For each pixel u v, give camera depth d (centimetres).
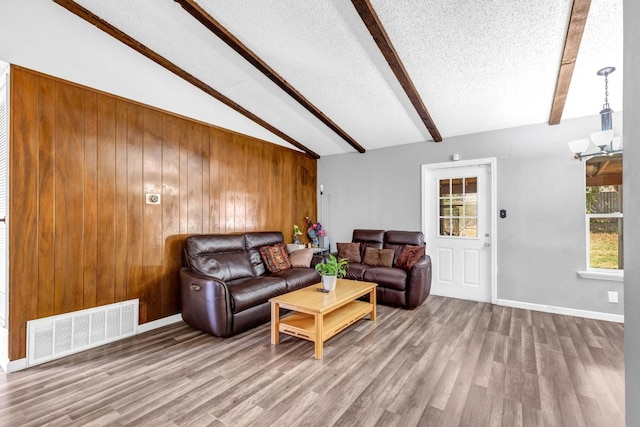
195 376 229
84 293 278
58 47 239
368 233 491
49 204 258
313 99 358
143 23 239
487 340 291
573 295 363
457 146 440
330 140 495
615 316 342
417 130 434
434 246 465
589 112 352
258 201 462
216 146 400
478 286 429
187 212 364
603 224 359
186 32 252
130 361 253
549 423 176
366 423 177
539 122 382
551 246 375
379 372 233
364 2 204
